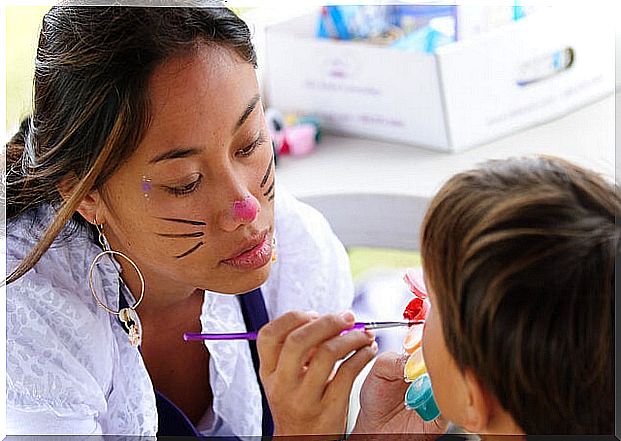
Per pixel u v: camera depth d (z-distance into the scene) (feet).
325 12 5.42
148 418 3.25
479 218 2.47
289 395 2.96
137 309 3.48
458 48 4.62
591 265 2.42
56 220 3.02
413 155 4.79
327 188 4.43
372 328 3.02
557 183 2.52
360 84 4.98
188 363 3.68
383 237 4.29
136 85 2.74
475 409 2.56
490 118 4.56
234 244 2.96
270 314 3.82
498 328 2.43
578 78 4.48
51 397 3.07
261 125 2.97
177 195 2.88
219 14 2.85
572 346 2.42
